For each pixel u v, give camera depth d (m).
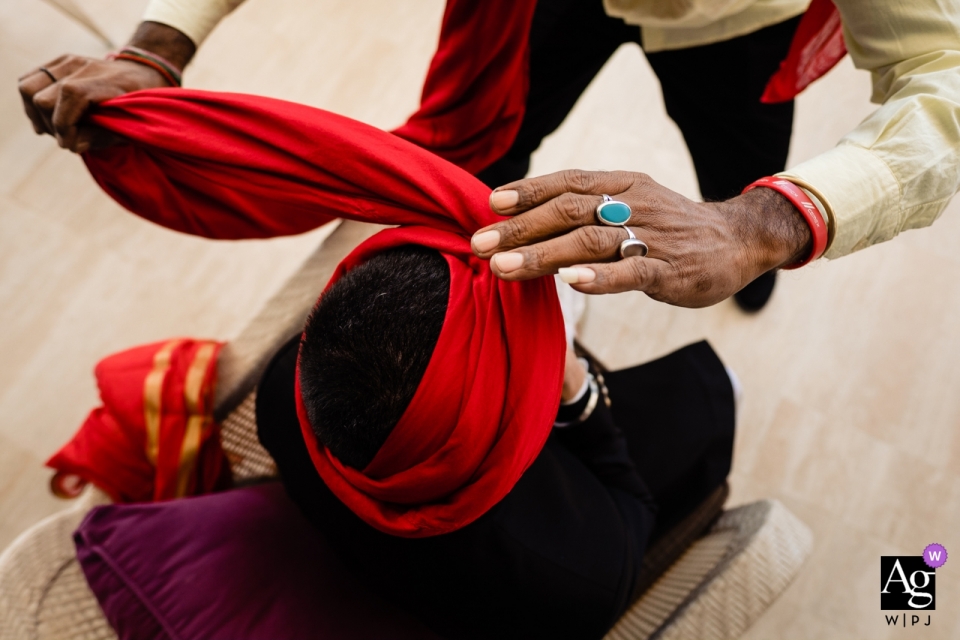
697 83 1.20
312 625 0.77
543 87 1.25
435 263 0.57
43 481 1.51
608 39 1.17
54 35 1.79
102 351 1.59
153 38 0.83
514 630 0.73
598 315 1.62
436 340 0.54
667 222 0.55
